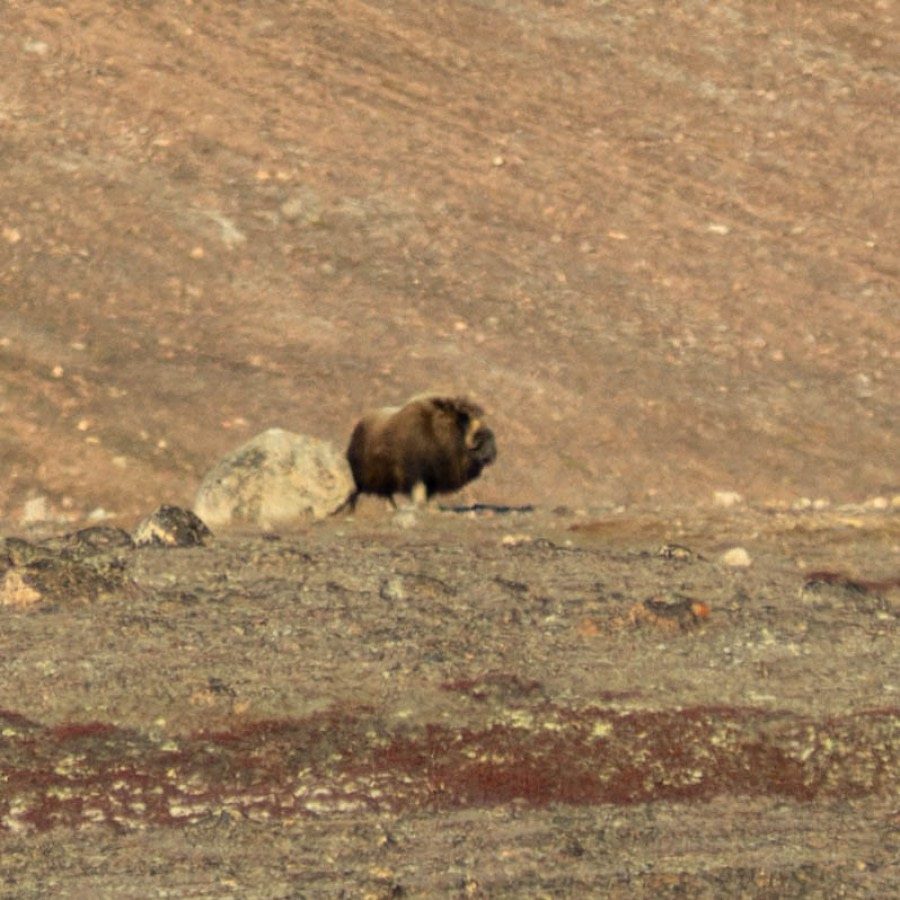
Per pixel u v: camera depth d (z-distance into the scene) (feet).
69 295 251.80
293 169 287.89
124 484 208.23
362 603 129.18
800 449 222.69
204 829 91.45
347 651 116.78
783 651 118.83
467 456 181.88
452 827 92.12
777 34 346.33
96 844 89.66
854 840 90.94
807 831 92.02
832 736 102.99
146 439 217.97
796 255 277.44
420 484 179.42
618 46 338.95
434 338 247.29
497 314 254.47
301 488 172.96
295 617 124.98
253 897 83.35
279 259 265.13
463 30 339.57
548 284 263.90
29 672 112.16
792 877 85.97
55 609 126.41
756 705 108.06
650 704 108.06
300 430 222.48
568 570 142.20
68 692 108.47
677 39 342.44
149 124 297.33
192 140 294.05
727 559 147.33
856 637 122.42
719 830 92.07
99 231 268.00
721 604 131.54
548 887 84.69
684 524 169.89
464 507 187.11
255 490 172.14
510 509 186.80
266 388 231.71
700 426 227.81
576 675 113.29
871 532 164.35
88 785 96.17
